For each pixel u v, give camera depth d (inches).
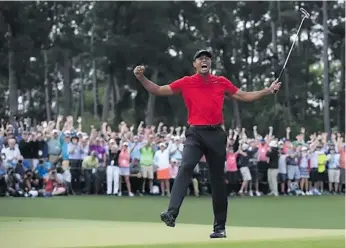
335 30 2001.7
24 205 642.8
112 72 1777.8
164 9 1739.7
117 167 847.7
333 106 2048.5
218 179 306.3
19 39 1662.2
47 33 1742.1
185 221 503.2
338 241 274.7
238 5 2049.7
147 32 1715.1
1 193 781.3
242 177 906.1
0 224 412.8
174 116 1800.0
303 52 2098.9
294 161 952.3
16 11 1678.2
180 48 1736.0
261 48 2106.3
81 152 851.4
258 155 922.1
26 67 1766.7
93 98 2273.6
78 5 1934.1
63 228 372.8
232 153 903.7
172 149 865.5
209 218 532.4
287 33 2042.3
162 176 852.6
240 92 305.1
